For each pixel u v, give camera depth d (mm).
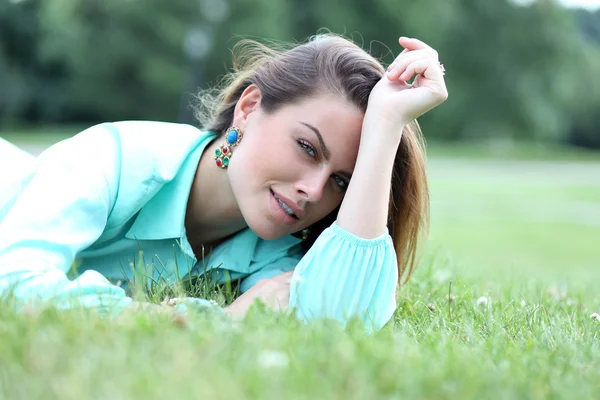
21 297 2760
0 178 3600
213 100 3883
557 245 13727
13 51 45406
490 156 46375
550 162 46531
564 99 56344
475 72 51688
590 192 26734
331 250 3197
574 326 3400
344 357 2115
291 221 3279
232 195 3510
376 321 3250
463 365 2287
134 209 3418
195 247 3748
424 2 46094
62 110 45938
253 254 3721
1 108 44562
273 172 3221
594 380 2395
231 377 1941
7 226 2994
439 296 4082
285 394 1878
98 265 3639
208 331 2320
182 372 1941
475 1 50906
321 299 3172
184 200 3496
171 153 3473
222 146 3473
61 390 1809
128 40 43188
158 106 45875
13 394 1818
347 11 44469
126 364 1995
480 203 21172
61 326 2262
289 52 3432
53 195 3113
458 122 52094
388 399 1963
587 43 66438
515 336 3133
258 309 2785
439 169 33469
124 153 3414
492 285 4871
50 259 2959
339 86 3271
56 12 42531
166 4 41844
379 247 3240
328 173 3227
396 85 3332
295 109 3236
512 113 52375
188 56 42688
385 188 3256
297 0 44188
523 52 51750
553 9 51625
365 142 3242
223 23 41688
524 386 2213
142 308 2680
